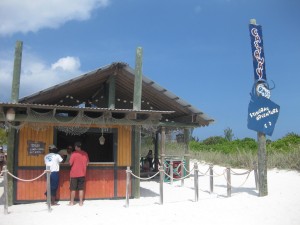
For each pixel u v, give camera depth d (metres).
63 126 11.34
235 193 12.55
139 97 11.95
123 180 11.80
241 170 20.09
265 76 11.86
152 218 8.72
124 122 11.34
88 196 11.45
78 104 14.17
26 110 10.70
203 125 15.44
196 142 39.81
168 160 16.70
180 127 16.39
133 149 11.98
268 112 11.73
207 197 11.92
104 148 14.04
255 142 33.06
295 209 9.45
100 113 12.34
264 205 10.03
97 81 12.74
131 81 12.73
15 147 10.99
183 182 15.16
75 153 10.70
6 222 8.32
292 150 20.42
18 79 10.74
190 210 9.59
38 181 11.05
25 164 11.01
